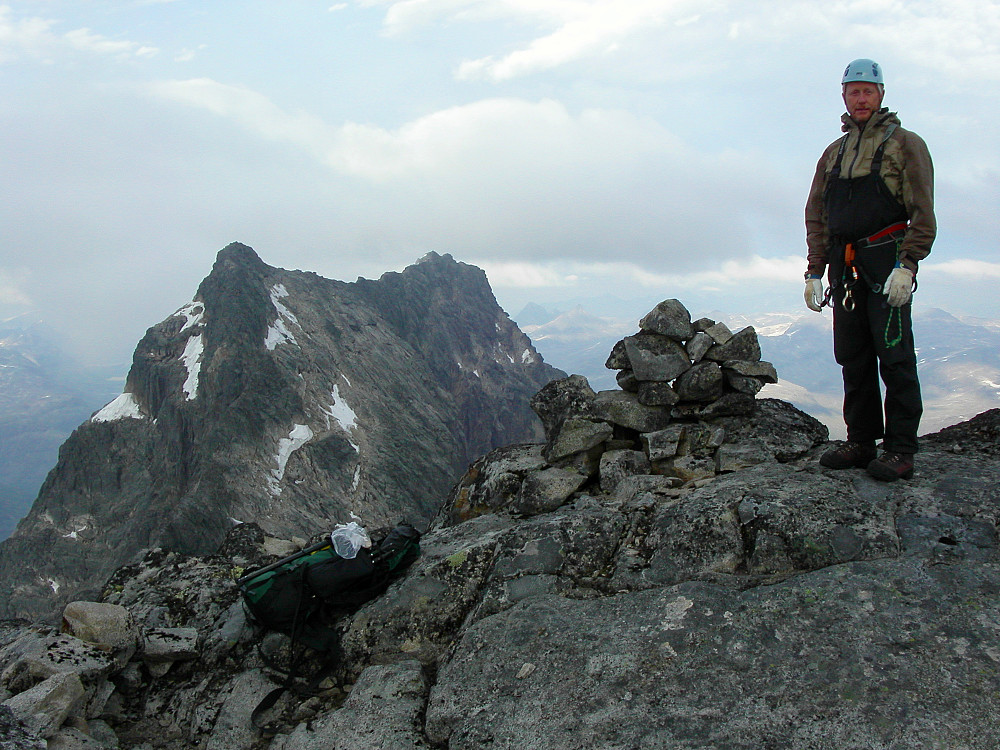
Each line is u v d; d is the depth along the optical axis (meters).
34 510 143.12
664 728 3.64
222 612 6.39
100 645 5.35
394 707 4.54
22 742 4.18
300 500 129.75
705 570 4.96
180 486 137.12
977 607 3.92
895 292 4.95
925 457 5.71
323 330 181.75
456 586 5.70
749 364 7.85
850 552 4.65
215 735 4.94
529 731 3.90
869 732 3.32
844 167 5.33
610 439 8.04
